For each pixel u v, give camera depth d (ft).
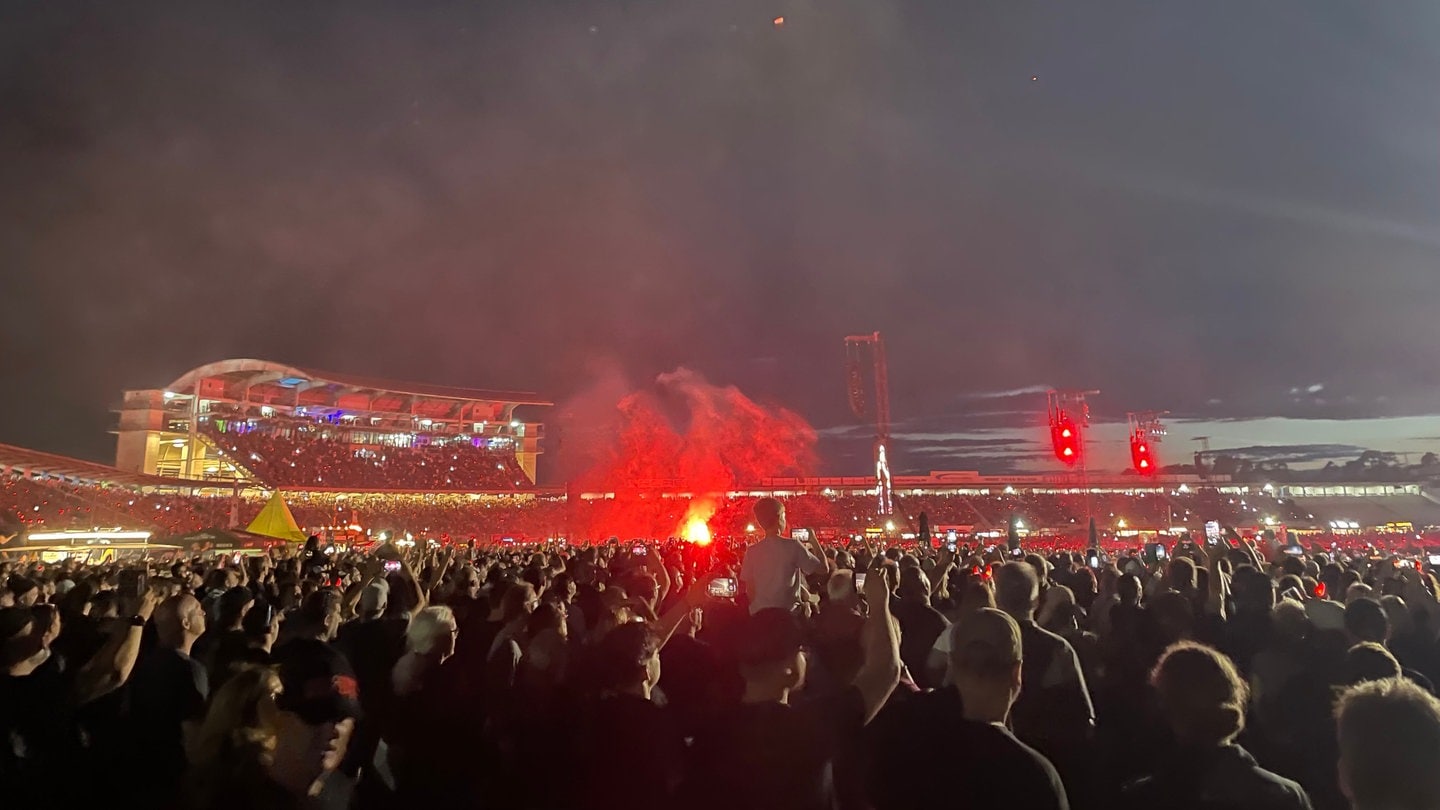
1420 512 286.66
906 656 24.07
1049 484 308.19
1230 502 296.51
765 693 13.01
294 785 12.57
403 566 32.01
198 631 18.76
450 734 15.79
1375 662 16.53
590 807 12.97
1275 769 17.25
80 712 16.31
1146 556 68.33
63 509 161.79
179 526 187.42
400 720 16.01
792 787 12.32
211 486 220.02
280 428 288.30
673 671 14.69
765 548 23.04
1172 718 12.30
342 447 291.38
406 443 332.80
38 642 16.31
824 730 12.73
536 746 14.06
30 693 15.75
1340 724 9.66
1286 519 278.26
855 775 12.40
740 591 30.50
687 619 21.25
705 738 13.25
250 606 21.26
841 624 15.02
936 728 11.46
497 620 23.35
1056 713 17.13
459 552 75.82
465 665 17.07
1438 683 22.16
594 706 13.66
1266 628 24.00
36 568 52.21
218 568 46.26
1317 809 16.16
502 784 14.58
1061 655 17.61
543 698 15.80
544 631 17.57
